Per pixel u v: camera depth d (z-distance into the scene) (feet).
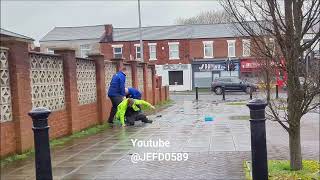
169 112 69.36
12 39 30.48
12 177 24.44
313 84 22.08
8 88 30.60
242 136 38.91
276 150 31.73
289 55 21.54
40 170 15.43
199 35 176.65
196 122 52.24
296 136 23.40
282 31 21.42
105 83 54.39
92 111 48.83
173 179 22.91
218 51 174.29
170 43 177.27
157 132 42.98
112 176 24.08
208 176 23.34
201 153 30.42
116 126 49.14
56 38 183.32
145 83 80.23
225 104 88.74
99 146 34.83
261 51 22.84
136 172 24.91
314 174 22.45
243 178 22.71
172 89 177.37
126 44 178.91
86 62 48.11
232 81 143.54
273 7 21.27
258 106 17.56
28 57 33.09
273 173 22.89
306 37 22.57
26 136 31.78
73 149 33.60
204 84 175.73
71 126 41.45
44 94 36.88
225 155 29.43
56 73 39.60
